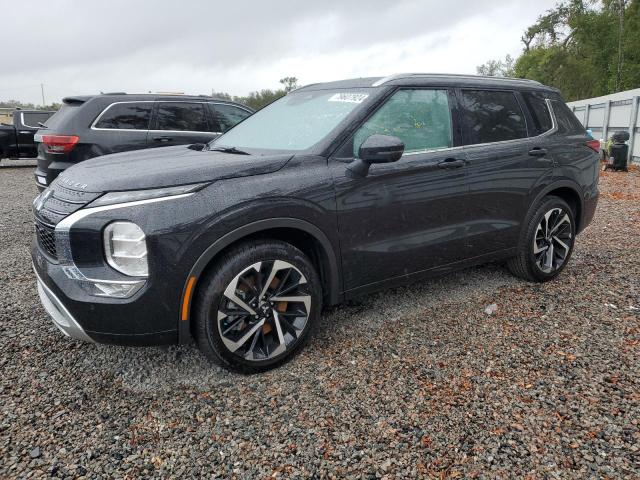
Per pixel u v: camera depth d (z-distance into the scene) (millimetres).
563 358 3062
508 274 4566
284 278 2902
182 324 2609
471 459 2225
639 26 36406
